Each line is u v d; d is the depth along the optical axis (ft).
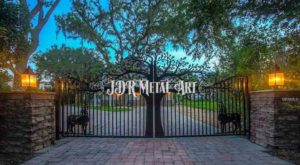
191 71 28.68
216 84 28.66
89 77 29.60
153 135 27.14
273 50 18.99
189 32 21.06
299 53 17.66
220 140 25.11
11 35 21.48
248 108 26.17
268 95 21.29
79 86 28.73
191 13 17.02
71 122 27.78
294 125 20.58
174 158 18.39
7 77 23.26
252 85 26.63
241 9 15.81
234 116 27.81
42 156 19.22
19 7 22.63
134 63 28.40
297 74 20.95
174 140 25.31
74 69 69.51
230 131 28.48
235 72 29.78
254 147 21.83
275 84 21.61
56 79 26.99
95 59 68.69
